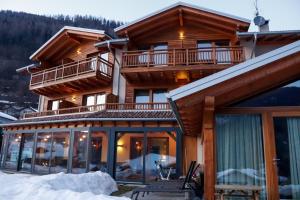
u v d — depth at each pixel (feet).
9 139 55.57
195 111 18.56
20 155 52.21
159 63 46.37
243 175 16.79
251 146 17.15
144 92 50.70
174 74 46.42
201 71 44.70
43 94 62.44
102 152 41.45
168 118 38.83
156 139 40.91
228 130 17.48
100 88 53.78
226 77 16.03
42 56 63.36
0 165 55.16
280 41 46.75
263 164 16.83
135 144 41.55
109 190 31.45
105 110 46.21
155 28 51.60
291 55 16.06
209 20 49.06
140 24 49.75
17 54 228.22
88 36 56.18
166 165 39.73
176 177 37.96
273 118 17.34
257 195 15.55
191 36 50.88
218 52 45.83
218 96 16.65
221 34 49.96
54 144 46.80
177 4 48.26
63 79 53.31
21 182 19.94
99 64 49.52
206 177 16.21
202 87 16.06
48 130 47.85
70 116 48.34
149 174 39.60
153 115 41.16
